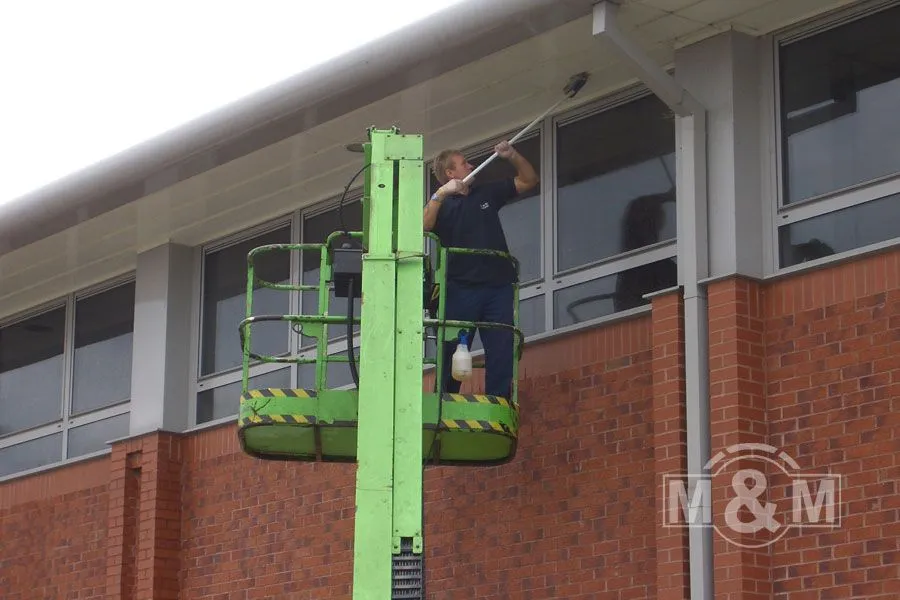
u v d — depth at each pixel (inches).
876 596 487.8
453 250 559.8
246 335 562.6
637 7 546.3
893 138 535.2
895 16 543.2
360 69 584.7
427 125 650.2
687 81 569.3
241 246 754.2
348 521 660.7
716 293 537.0
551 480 587.8
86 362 811.4
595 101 626.8
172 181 673.6
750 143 557.3
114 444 753.0
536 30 552.4
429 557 620.4
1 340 866.8
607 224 613.0
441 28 561.3
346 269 536.7
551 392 596.7
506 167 654.5
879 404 500.7
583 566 568.7
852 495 500.4
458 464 573.0
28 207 706.8
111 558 737.6
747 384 525.3
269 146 651.5
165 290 757.3
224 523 712.4
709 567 517.3
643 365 568.7
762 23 561.3
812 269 526.0
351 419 544.7
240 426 549.3
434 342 639.1
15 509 815.7
